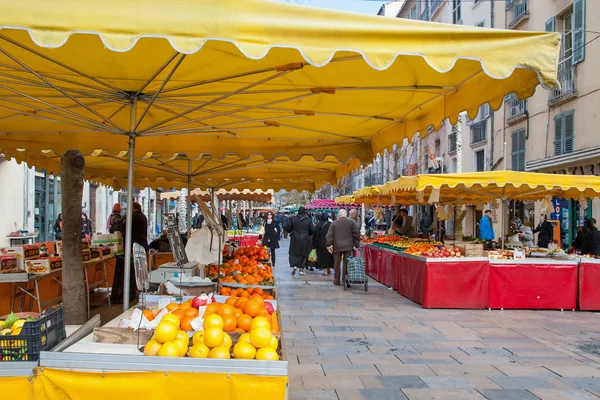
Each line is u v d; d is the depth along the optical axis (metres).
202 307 3.86
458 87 4.36
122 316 4.27
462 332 7.98
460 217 13.98
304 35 2.69
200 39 2.59
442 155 32.09
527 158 21.31
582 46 17.41
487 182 9.69
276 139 6.84
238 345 3.20
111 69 3.98
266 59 3.67
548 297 9.89
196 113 5.37
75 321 6.91
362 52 2.74
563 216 18.39
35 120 5.73
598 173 16.25
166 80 3.76
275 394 3.02
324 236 15.36
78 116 4.72
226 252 9.12
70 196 6.98
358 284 13.55
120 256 9.73
